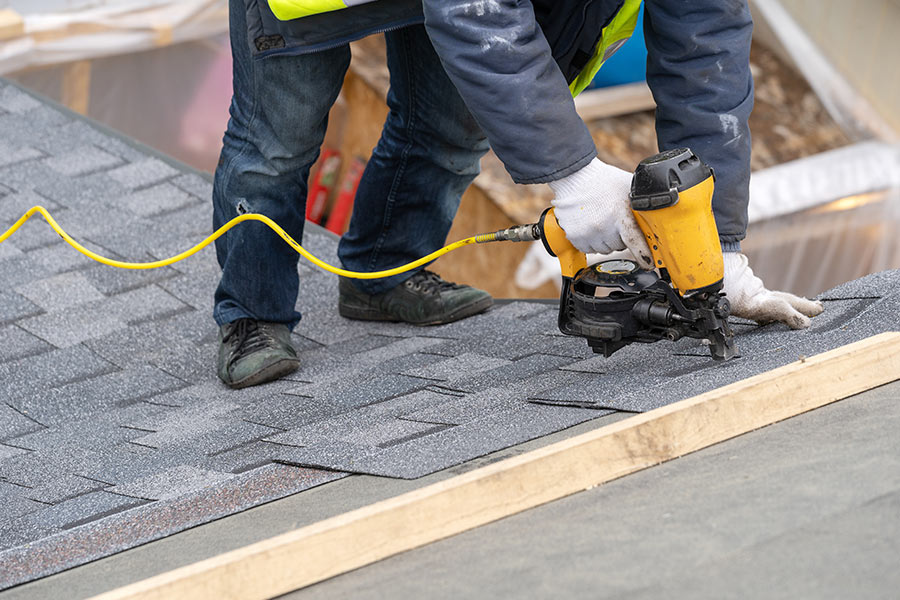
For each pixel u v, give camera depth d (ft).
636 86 30.83
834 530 7.06
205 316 19.43
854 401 10.37
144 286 20.33
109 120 32.42
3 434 15.51
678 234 11.02
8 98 27.48
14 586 9.34
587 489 9.14
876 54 27.09
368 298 18.97
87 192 23.53
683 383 11.24
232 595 7.84
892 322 12.09
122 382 17.16
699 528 7.54
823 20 27.14
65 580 9.27
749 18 12.50
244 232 16.16
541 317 18.19
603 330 12.12
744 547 7.05
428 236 18.44
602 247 11.68
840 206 27.32
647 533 7.64
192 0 31.78
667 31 12.35
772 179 27.48
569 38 13.28
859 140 28.55
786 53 30.83
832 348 11.64
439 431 11.85
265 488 11.02
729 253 12.95
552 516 8.56
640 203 10.89
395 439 11.96
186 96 33.24
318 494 10.47
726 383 10.93
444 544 8.42
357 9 13.79
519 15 10.88
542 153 11.14
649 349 13.96
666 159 10.83
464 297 18.60
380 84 31.63
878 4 26.43
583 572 7.13
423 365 16.33
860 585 6.30
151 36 31.37
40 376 17.38
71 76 31.37
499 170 29.50
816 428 9.60
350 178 33.27
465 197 29.58
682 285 11.51
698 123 12.51
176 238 21.94
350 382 15.97
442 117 16.53
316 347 18.33
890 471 7.95
